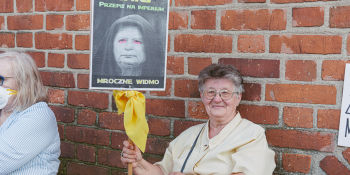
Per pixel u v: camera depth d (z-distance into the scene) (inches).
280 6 68.1
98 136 86.0
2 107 64.8
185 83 77.3
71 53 86.8
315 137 67.7
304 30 66.7
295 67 68.0
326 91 66.2
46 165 66.9
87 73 85.7
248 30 70.9
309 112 67.7
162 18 63.1
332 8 64.4
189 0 75.4
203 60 75.2
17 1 91.8
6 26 94.0
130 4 61.3
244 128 67.4
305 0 66.1
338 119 65.8
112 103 83.7
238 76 67.7
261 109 71.5
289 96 69.0
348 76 64.1
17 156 61.7
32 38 91.1
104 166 86.1
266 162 63.6
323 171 67.7
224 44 73.1
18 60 65.7
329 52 65.2
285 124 69.8
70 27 86.1
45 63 90.4
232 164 64.8
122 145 83.2
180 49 77.1
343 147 66.0
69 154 90.4
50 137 67.0
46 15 88.7
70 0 85.4
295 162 69.6
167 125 79.9
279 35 68.6
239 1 71.2
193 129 73.7
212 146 67.9
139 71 62.4
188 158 70.1
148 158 82.4
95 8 59.6
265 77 70.5
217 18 73.3
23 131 62.4
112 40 60.7
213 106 68.0
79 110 87.8
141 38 62.1
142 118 62.1
